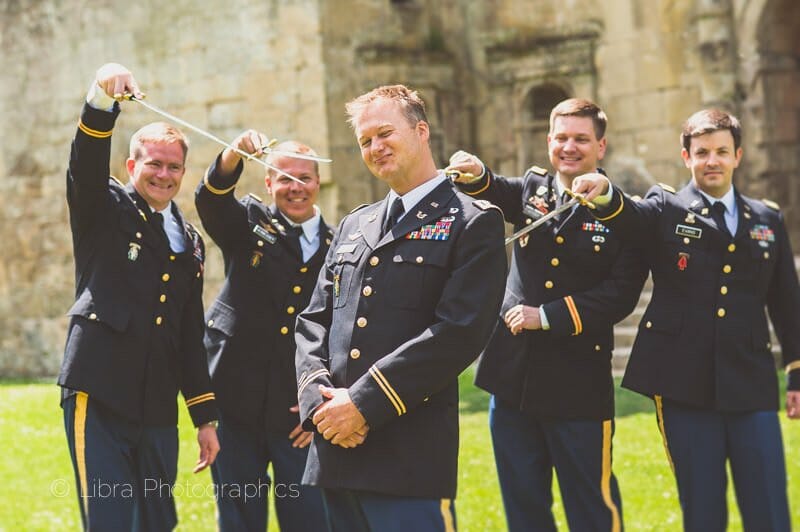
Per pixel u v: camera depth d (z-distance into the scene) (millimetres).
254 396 8820
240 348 8867
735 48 21000
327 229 9219
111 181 8258
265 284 8891
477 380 8758
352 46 21344
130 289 8008
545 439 8617
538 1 22469
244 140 7910
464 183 8773
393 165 6523
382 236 6629
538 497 8648
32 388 19266
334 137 21047
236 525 8852
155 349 8055
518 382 8531
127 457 7910
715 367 8109
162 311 8125
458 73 23016
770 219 8555
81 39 23812
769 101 21125
